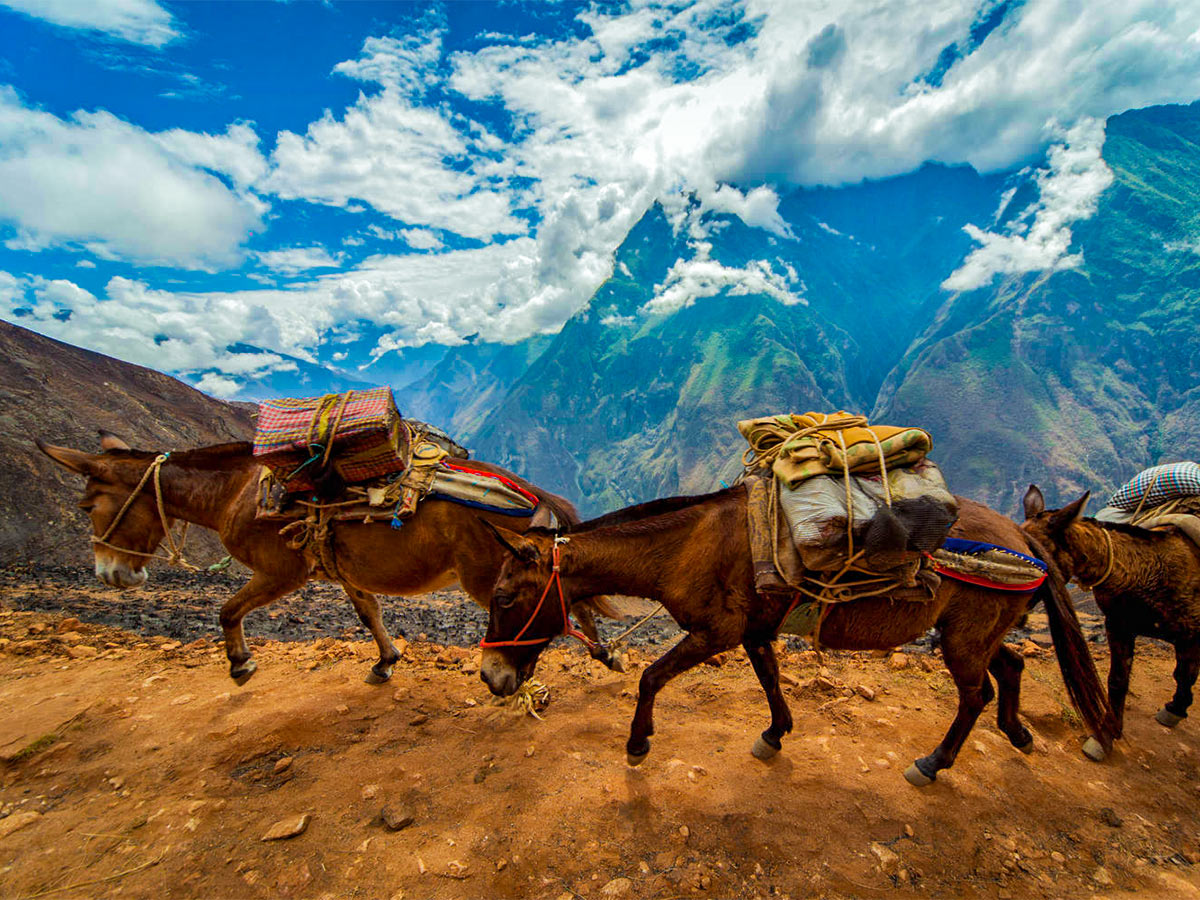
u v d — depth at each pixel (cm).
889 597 387
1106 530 507
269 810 395
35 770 440
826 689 557
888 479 372
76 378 2280
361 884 334
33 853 357
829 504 359
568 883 336
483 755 456
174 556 562
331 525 483
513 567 407
